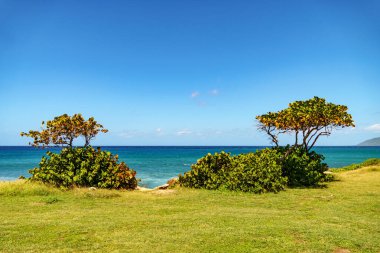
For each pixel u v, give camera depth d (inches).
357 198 635.5
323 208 543.5
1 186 645.9
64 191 673.6
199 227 403.2
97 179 756.0
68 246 331.0
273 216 470.6
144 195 663.8
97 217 455.2
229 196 660.7
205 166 798.5
